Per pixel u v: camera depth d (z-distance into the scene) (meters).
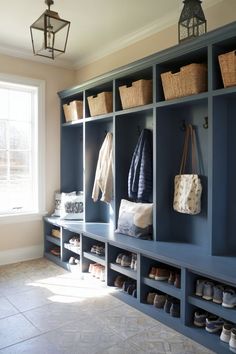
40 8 2.82
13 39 3.48
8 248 3.73
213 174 2.34
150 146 2.97
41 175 3.96
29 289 2.91
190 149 2.74
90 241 3.24
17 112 3.85
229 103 2.43
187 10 2.43
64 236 3.56
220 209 2.39
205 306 2.04
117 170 3.21
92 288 2.94
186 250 2.47
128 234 2.93
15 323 2.29
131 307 2.55
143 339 2.09
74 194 3.89
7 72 3.69
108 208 3.63
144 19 3.03
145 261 2.51
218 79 2.30
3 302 2.63
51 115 4.04
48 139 4.02
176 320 2.21
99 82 3.35
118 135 3.21
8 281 3.11
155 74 2.69
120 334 2.14
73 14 2.91
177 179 2.74
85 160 3.65
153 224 2.79
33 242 3.93
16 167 3.85
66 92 3.91
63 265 3.53
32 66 3.88
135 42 3.37
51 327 2.23
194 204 2.56
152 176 2.92
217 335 2.02
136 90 2.87
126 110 3.02
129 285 2.67
